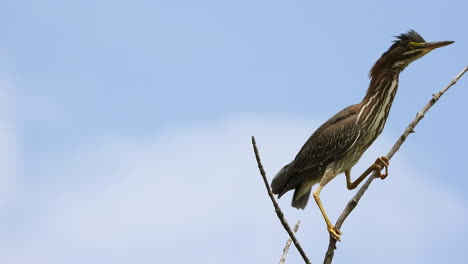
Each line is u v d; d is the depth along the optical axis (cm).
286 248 759
